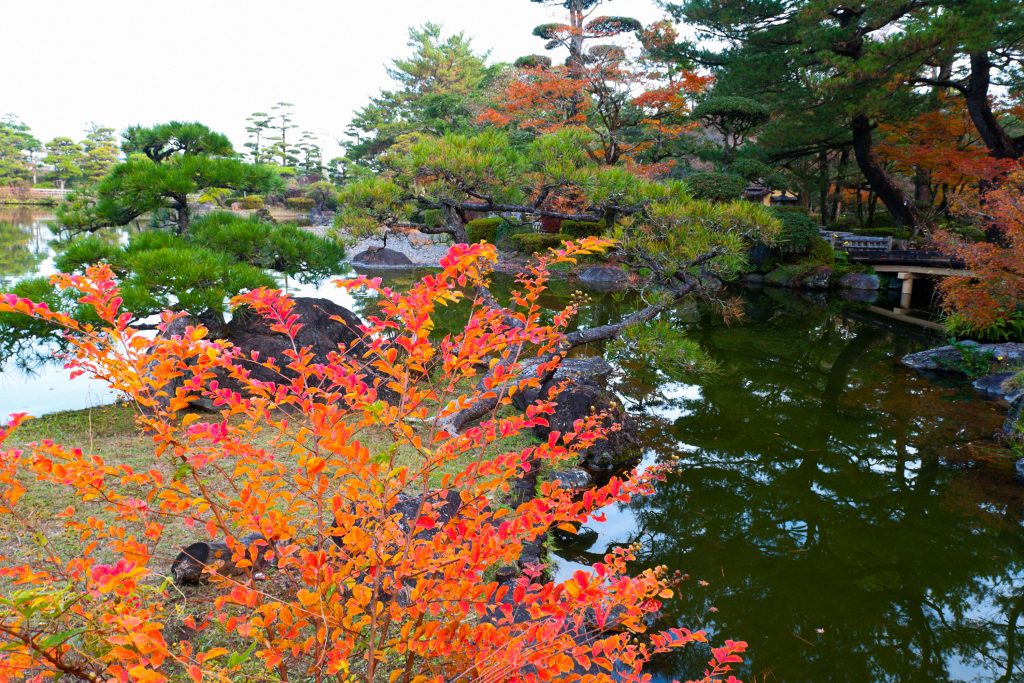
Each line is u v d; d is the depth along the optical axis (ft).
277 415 18.11
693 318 47.06
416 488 13.75
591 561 15.01
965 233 67.15
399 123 132.36
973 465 21.88
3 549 10.46
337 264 25.58
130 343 5.70
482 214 79.66
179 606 7.84
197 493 12.71
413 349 5.74
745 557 15.81
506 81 91.56
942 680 11.69
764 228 25.23
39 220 105.29
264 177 25.04
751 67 66.18
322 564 5.74
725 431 24.50
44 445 5.52
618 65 73.26
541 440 19.45
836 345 39.73
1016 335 35.96
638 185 25.71
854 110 57.11
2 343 18.78
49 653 5.40
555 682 6.27
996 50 56.29
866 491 19.81
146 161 23.82
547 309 42.83
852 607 13.93
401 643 6.06
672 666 11.41
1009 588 14.98
